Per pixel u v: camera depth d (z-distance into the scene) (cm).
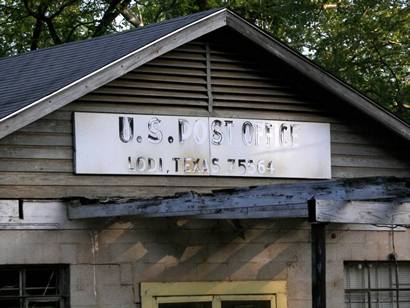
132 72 1560
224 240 1628
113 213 1465
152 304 1565
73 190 1519
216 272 1617
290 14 3017
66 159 1516
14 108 1435
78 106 1523
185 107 1598
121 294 1545
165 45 1536
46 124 1505
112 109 1545
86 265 1525
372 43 3000
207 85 1614
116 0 3194
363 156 1747
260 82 1659
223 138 1623
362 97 1688
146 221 1573
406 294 1791
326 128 1714
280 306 1659
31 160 1494
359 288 1755
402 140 1769
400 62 3039
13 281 1497
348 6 3006
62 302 1521
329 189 1261
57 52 1764
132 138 1556
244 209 1350
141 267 1563
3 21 3297
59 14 3259
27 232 1489
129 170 1551
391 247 1767
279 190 1297
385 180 1291
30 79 1622
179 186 1590
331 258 1712
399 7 2958
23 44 3328
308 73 1642
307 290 1684
